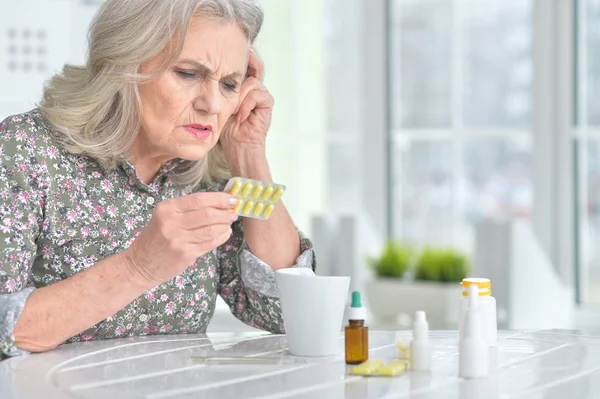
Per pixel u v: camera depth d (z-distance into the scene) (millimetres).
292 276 1421
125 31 1560
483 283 1489
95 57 1604
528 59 4273
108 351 1483
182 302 1732
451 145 4488
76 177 1636
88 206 1644
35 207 1560
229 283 1850
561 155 4207
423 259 4094
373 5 4617
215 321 3479
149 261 1424
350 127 4668
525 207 4305
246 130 1850
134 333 1690
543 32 4215
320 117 4594
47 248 1613
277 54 4449
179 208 1403
